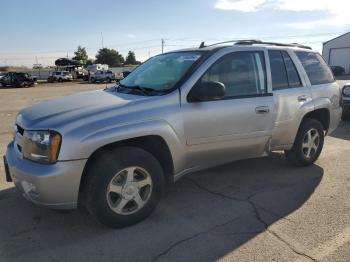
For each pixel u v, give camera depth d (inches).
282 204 170.1
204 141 164.4
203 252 131.0
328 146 273.1
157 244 136.6
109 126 138.6
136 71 199.8
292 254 128.9
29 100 824.9
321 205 168.2
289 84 200.7
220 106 166.7
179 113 155.3
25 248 134.5
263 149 190.4
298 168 219.6
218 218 156.7
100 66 2384.4
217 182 198.1
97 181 138.6
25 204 169.9
